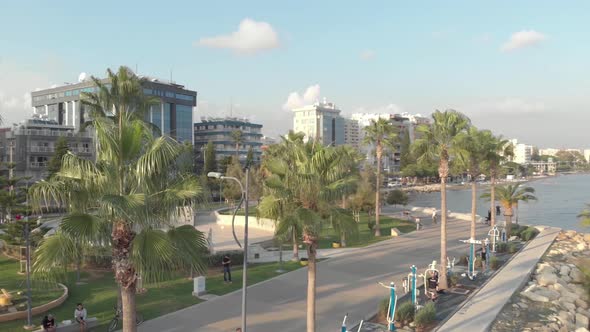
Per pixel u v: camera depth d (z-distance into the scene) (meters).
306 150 17.27
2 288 24.53
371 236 46.38
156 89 114.38
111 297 23.08
